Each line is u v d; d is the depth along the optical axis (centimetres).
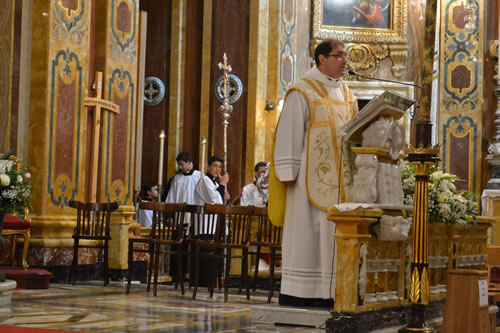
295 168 693
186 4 1579
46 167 1030
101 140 1131
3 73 1031
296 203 693
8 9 1041
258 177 1115
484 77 1562
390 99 634
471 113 1552
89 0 1099
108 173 1139
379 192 640
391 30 1741
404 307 657
